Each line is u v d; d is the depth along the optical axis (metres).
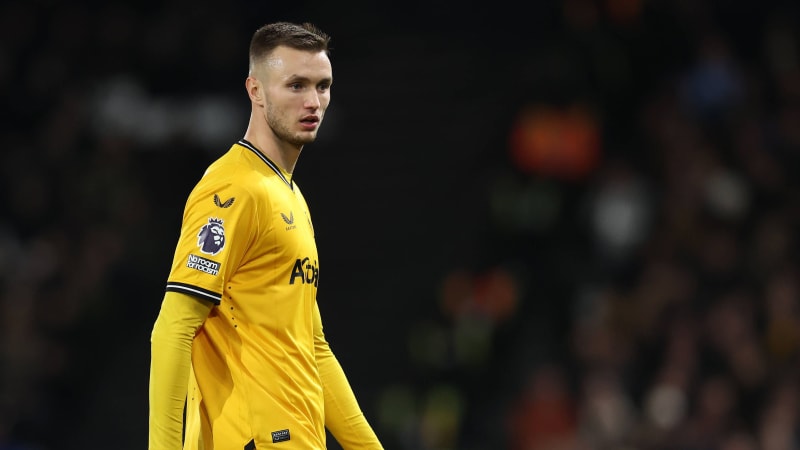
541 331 42.62
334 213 49.97
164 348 15.40
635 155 45.72
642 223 42.88
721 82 45.88
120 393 46.94
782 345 37.78
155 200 50.16
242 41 54.69
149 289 48.22
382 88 53.88
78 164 49.59
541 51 50.69
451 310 43.94
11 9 54.62
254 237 15.91
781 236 40.34
